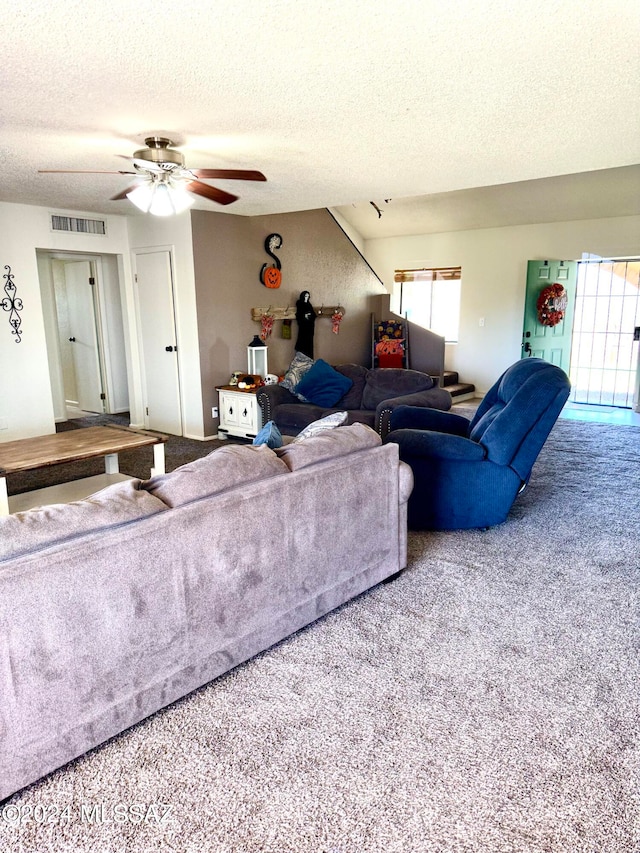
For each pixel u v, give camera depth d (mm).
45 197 4949
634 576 3000
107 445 3918
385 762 1791
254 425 5715
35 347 5574
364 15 1761
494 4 1700
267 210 5586
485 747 1852
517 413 3334
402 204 7895
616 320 8062
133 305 6328
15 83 2305
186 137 3086
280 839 1535
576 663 2283
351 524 2623
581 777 1733
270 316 6344
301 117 2758
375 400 5516
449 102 2559
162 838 1541
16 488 4504
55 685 1671
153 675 1929
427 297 9086
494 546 3389
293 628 2430
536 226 7855
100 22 1794
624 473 4812
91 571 1706
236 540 2115
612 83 2336
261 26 1833
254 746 1857
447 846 1513
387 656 2330
